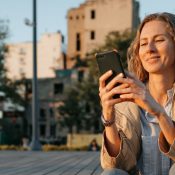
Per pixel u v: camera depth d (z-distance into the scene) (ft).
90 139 121.80
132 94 8.07
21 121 201.67
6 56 162.20
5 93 166.81
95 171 28.78
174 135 8.25
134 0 239.50
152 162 9.08
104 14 242.78
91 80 159.94
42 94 220.02
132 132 8.96
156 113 8.23
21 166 34.83
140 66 9.64
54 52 276.82
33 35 87.71
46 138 177.68
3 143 165.48
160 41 8.95
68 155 55.57
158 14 9.10
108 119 8.60
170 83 9.19
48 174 26.76
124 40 154.20
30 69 288.71
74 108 163.32
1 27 158.71
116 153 8.83
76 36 254.68
